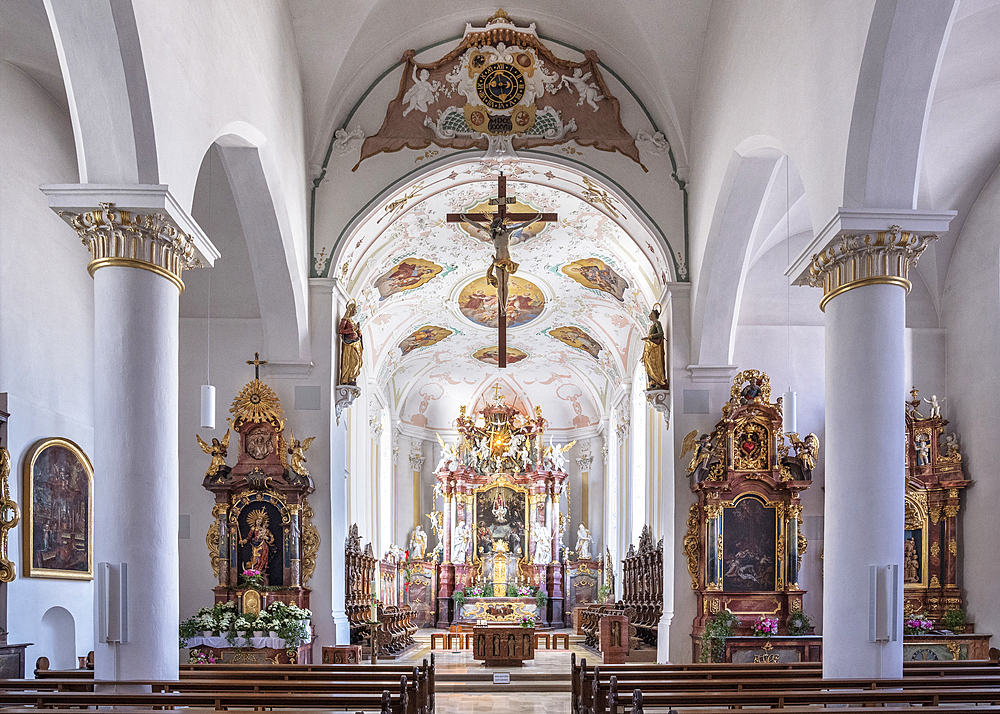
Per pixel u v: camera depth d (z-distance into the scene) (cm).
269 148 1324
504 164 1702
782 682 838
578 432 3341
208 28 1051
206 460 1647
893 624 912
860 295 957
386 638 2223
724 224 1498
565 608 3180
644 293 2062
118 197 875
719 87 1457
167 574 880
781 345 1770
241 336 1681
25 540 1254
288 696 755
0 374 1245
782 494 1630
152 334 891
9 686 821
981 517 1599
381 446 2944
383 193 1659
